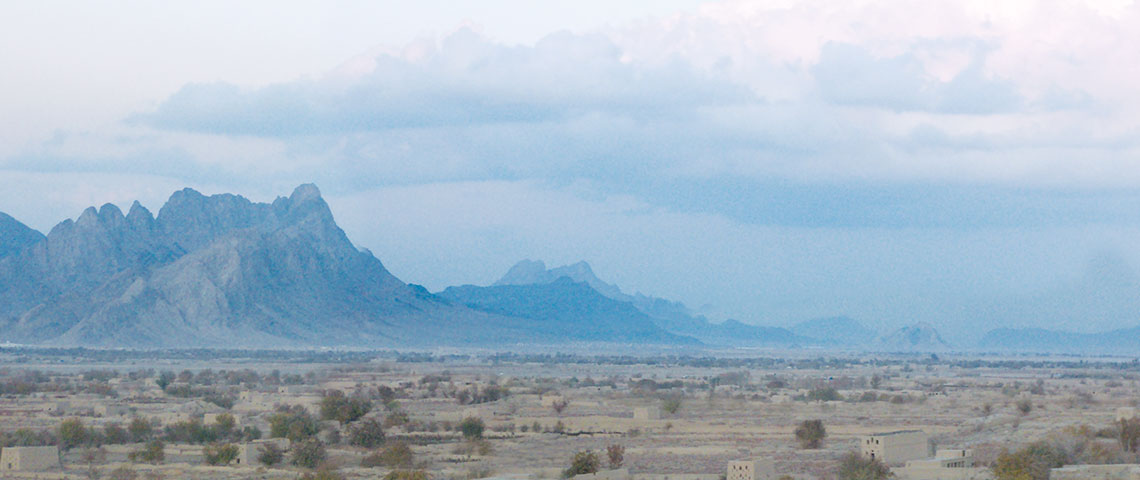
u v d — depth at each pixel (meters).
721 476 181.62
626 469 187.25
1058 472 170.50
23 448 196.62
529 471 189.88
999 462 174.88
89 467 199.12
